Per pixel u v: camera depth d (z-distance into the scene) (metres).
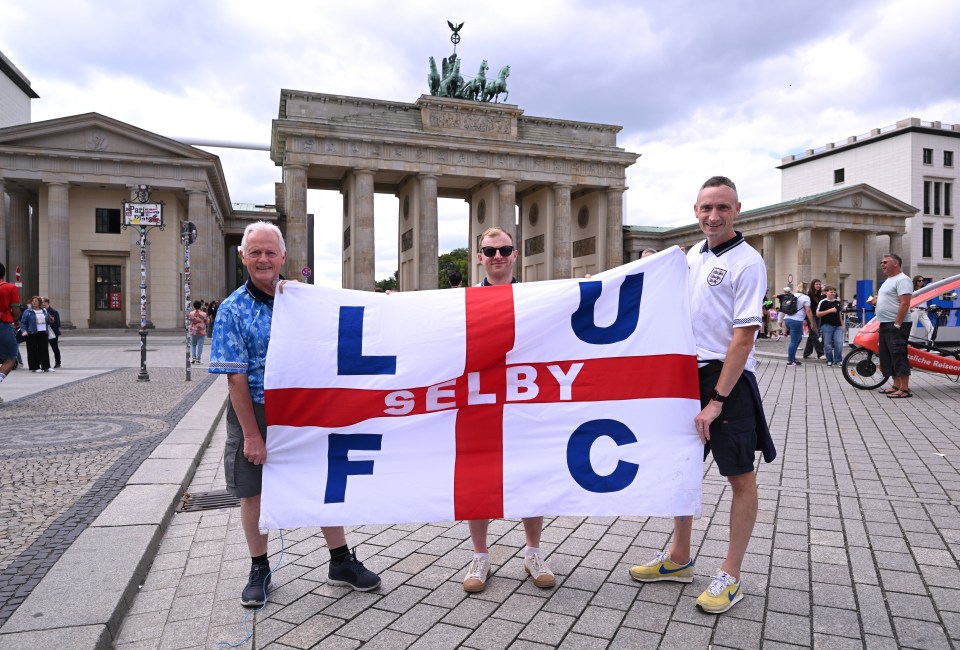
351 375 4.37
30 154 44.81
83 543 5.05
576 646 3.69
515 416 4.46
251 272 4.34
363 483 4.34
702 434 4.18
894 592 4.32
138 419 11.09
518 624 3.95
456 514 4.34
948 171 75.75
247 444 4.18
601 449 4.40
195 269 48.22
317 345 4.36
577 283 4.55
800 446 8.84
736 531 4.16
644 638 3.77
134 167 47.03
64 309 45.50
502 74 62.44
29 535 5.30
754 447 4.22
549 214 64.31
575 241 71.75
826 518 5.82
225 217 68.19
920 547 5.10
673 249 4.50
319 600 4.34
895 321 13.21
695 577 4.62
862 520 5.76
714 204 4.23
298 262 53.84
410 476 4.37
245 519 4.37
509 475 4.39
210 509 6.48
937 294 14.43
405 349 4.43
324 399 4.33
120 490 6.65
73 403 13.05
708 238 4.42
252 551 4.38
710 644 3.69
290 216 54.00
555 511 4.35
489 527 5.82
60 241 45.41
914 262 74.38
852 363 14.82
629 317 4.48
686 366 4.35
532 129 63.38
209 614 4.18
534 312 4.50
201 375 19.06
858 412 11.60
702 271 4.39
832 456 8.23
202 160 47.91
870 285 38.06
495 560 5.00
